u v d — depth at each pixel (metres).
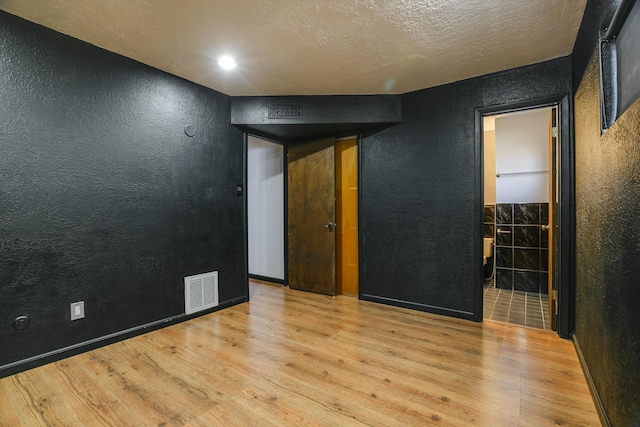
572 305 2.50
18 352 2.04
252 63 2.63
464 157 2.97
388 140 3.42
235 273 3.49
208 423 1.56
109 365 2.14
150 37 2.23
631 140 1.21
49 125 2.16
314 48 2.37
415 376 1.99
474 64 2.64
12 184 2.02
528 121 4.20
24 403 1.72
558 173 2.55
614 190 1.44
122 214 2.55
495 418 1.59
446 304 3.09
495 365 2.12
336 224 3.99
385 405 1.70
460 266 3.00
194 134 3.06
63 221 2.24
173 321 2.88
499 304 3.54
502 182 4.32
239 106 3.41
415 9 1.89
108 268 2.47
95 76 2.38
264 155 4.72
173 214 2.90
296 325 2.87
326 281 3.89
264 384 1.91
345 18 1.98
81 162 2.32
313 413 1.64
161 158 2.80
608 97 1.55
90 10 1.91
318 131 3.72
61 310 2.23
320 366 2.12
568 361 2.17
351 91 3.27
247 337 2.61
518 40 2.25
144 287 2.69
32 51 2.08
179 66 2.70
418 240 3.24
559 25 2.06
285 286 4.39
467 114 2.95
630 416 1.22
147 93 2.70
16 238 2.04
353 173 3.87
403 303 3.34
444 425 1.54
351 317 3.07
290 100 3.40
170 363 2.17
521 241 4.18
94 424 1.55
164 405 1.70
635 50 1.17
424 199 3.19
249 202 4.95
